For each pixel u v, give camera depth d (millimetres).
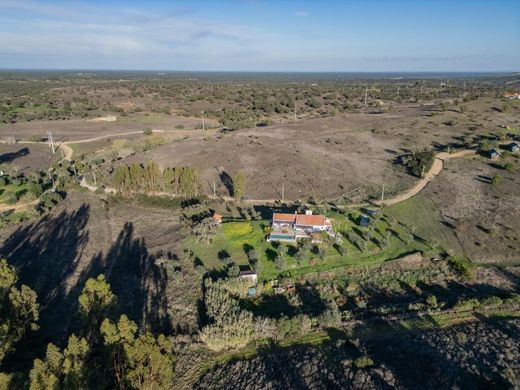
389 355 45156
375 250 67312
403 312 53719
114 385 39031
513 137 129000
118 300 57594
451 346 45844
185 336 49219
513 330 48656
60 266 67250
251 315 49969
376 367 42438
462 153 115812
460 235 72438
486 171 101500
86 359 39125
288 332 49156
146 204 92438
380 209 82812
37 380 33000
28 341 49406
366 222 75000
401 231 73812
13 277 49750
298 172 106750
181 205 91438
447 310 53500
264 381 42031
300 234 69688
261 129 162125
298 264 63531
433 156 106688
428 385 40031
